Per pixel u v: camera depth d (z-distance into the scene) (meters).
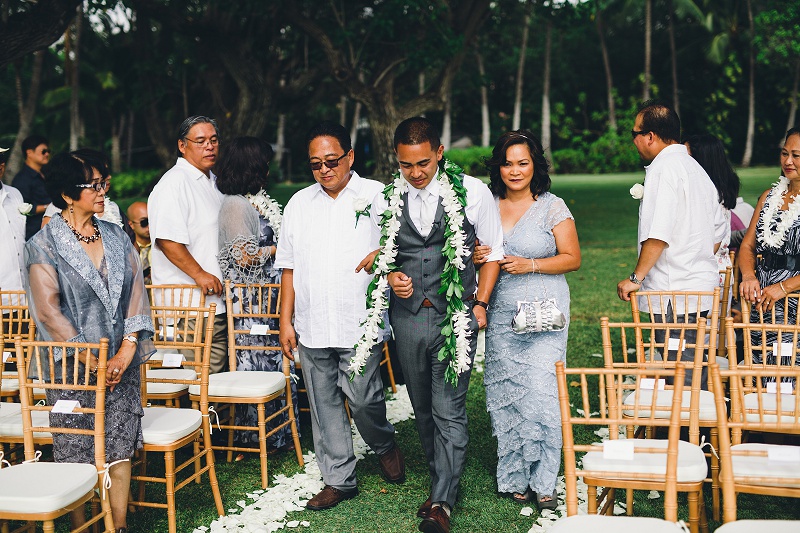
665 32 38.69
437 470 3.65
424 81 32.41
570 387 5.68
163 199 4.50
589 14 11.98
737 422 2.91
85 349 3.25
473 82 14.88
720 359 4.38
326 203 3.84
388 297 3.67
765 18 29.80
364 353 3.63
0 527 3.17
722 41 34.28
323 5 12.74
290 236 3.92
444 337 3.56
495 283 3.81
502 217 3.97
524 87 40.69
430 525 3.48
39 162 6.93
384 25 11.21
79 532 3.10
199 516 3.83
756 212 4.45
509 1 14.86
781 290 4.05
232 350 4.58
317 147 3.62
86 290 3.29
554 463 3.78
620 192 22.09
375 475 4.29
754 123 36.28
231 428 4.24
